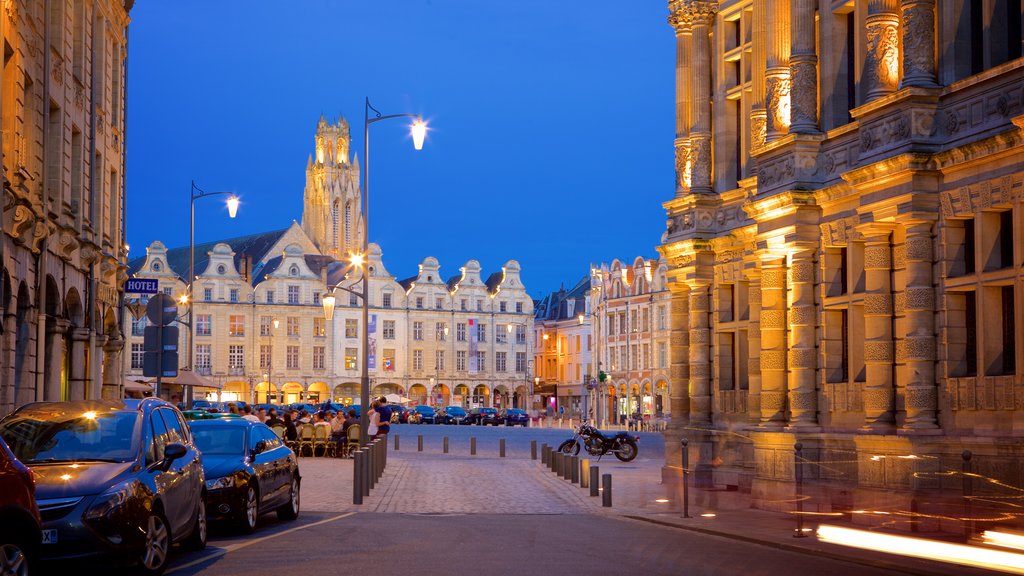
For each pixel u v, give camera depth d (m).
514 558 15.31
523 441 64.25
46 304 32.09
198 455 16.42
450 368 148.38
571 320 146.25
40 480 12.88
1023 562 15.35
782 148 27.02
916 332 22.48
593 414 123.69
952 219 22.19
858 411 25.12
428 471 37.75
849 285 25.47
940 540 17.44
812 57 26.81
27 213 26.69
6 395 26.42
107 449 13.98
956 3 22.27
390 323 144.75
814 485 25.42
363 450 27.00
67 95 32.56
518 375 152.75
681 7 33.19
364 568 14.15
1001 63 21.42
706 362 32.62
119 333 43.59
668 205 33.69
